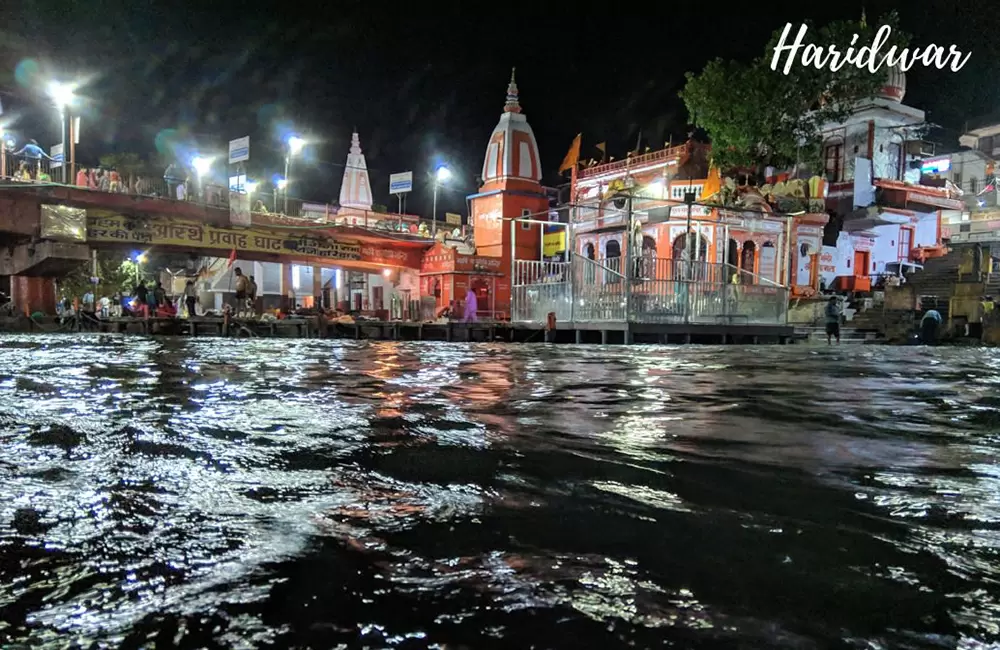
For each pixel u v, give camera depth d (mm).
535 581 1625
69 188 23688
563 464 2947
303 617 1438
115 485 2553
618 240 31844
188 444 3393
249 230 28797
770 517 2164
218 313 30078
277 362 9766
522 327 21422
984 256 27562
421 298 31703
